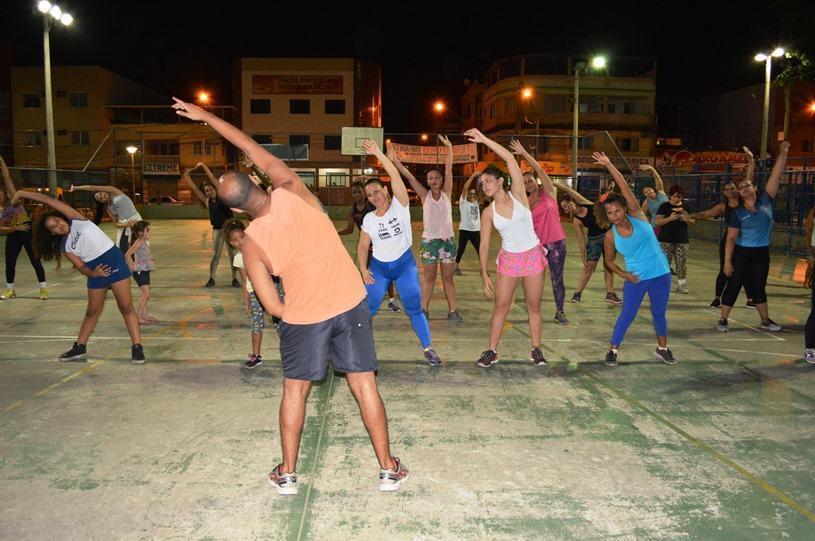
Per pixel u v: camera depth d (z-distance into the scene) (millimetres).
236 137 3680
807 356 6387
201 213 34906
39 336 7465
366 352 3695
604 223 6215
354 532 3330
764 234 7578
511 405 5180
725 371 6125
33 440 4473
